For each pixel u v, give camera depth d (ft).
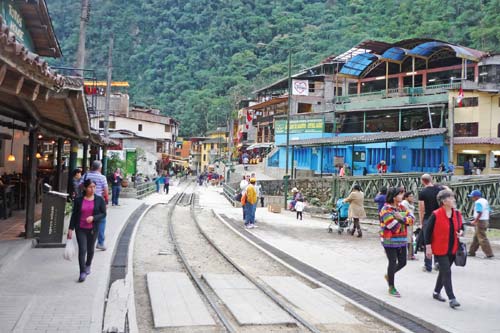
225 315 23.16
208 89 361.10
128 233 48.44
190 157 332.60
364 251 42.37
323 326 21.98
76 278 26.86
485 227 38.70
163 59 416.26
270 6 423.23
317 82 181.88
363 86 160.25
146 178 137.80
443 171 103.35
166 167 226.79
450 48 129.80
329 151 144.77
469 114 115.65
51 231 35.65
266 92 222.48
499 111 112.88
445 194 24.21
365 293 26.84
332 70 177.27
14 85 17.95
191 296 25.98
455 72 132.36
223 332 20.53
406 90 137.08
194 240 48.88
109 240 41.19
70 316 20.40
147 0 460.55
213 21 427.33
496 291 27.30
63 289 24.53
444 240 24.02
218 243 46.93
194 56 402.52
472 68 129.29
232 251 42.75
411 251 37.50
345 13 333.83
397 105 131.23
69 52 282.15
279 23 381.81
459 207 62.28
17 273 27.43
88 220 26.58
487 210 38.86
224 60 392.47
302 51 293.84
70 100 29.12
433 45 132.87
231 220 67.00
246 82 321.32
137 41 433.48
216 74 379.35
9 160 62.49
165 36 431.43
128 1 455.63
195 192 143.95
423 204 32.76
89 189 26.91
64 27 295.28
